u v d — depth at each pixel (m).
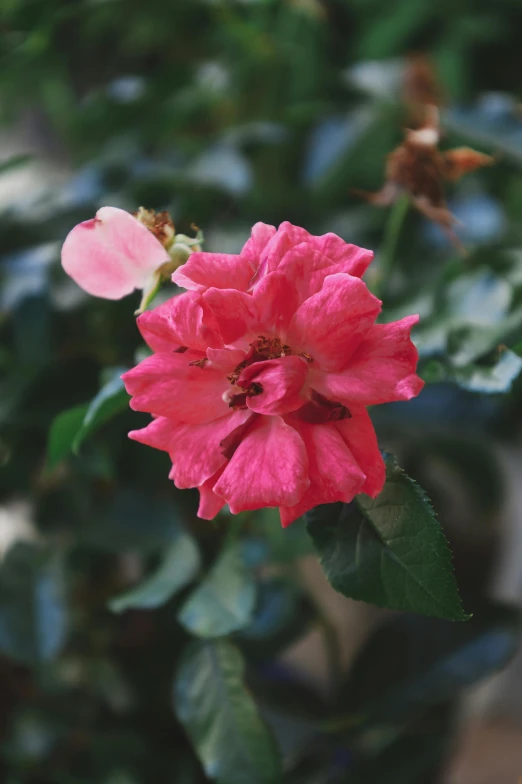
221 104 0.65
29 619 0.53
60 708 0.60
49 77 0.73
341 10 0.73
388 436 0.60
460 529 0.70
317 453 0.39
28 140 0.85
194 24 0.69
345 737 0.55
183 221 0.58
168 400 0.40
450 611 0.41
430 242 0.59
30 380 0.55
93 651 0.62
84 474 0.56
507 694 0.66
